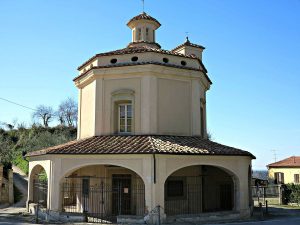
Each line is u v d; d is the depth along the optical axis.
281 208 25.78
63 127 64.19
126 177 19.00
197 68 21.80
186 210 19.31
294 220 18.30
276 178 48.12
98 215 18.67
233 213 18.34
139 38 25.97
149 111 19.95
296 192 29.38
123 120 20.73
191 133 21.11
